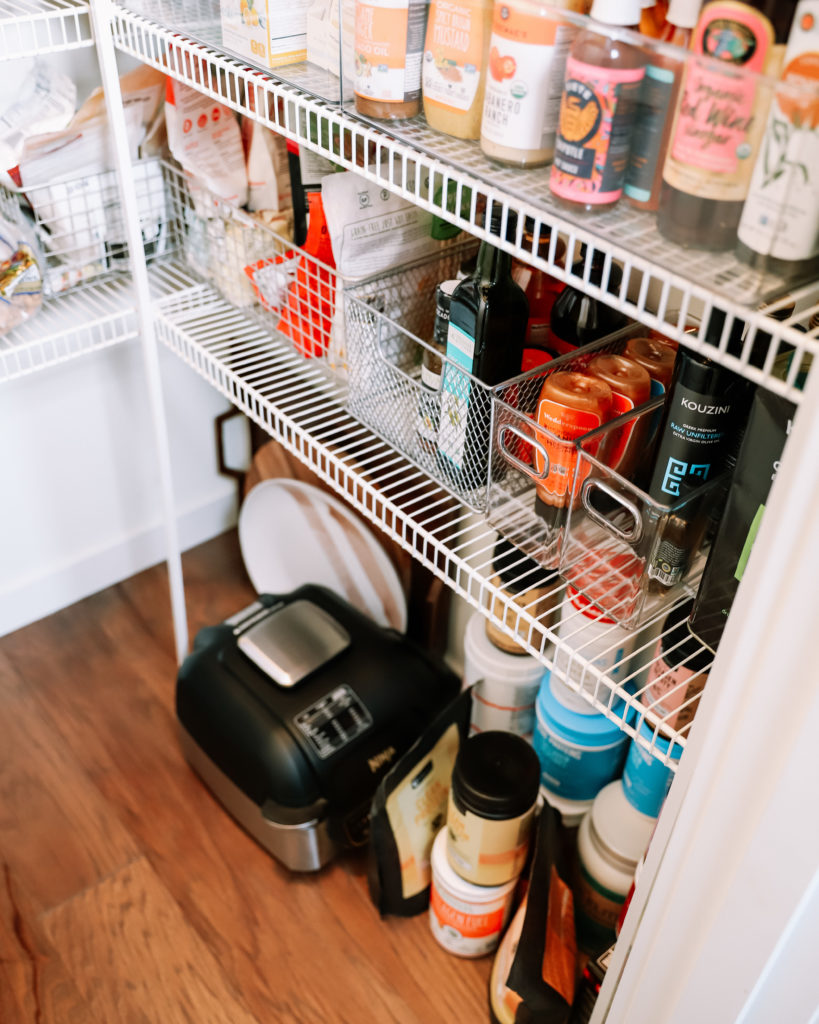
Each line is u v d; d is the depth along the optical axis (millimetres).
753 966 740
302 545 1628
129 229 1178
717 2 568
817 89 532
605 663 922
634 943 863
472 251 1142
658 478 810
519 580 972
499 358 920
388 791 1164
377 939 1282
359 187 1011
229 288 1355
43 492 1587
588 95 636
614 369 881
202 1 1047
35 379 1468
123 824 1397
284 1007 1205
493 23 710
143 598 1752
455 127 798
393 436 1093
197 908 1304
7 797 1421
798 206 571
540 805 1245
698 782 718
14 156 1189
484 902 1167
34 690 1578
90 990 1208
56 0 1211
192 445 1750
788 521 573
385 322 1074
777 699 627
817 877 654
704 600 794
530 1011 1088
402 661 1397
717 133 588
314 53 931
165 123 1345
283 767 1267
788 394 586
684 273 616
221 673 1363
